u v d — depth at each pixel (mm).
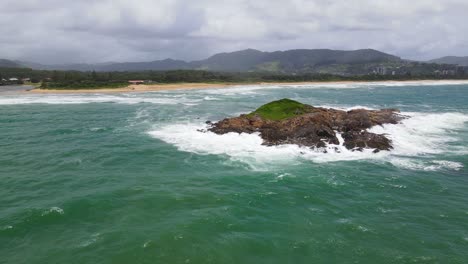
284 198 24125
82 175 28469
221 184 26594
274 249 17969
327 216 21594
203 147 37469
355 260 17188
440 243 18703
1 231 19422
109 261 16828
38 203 22875
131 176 28281
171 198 23734
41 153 35062
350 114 48906
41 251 17656
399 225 20578
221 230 19672
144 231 19422
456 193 25422
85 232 19391
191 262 16859
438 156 34719
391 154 35281
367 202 23703
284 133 39281
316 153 35125
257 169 30297
